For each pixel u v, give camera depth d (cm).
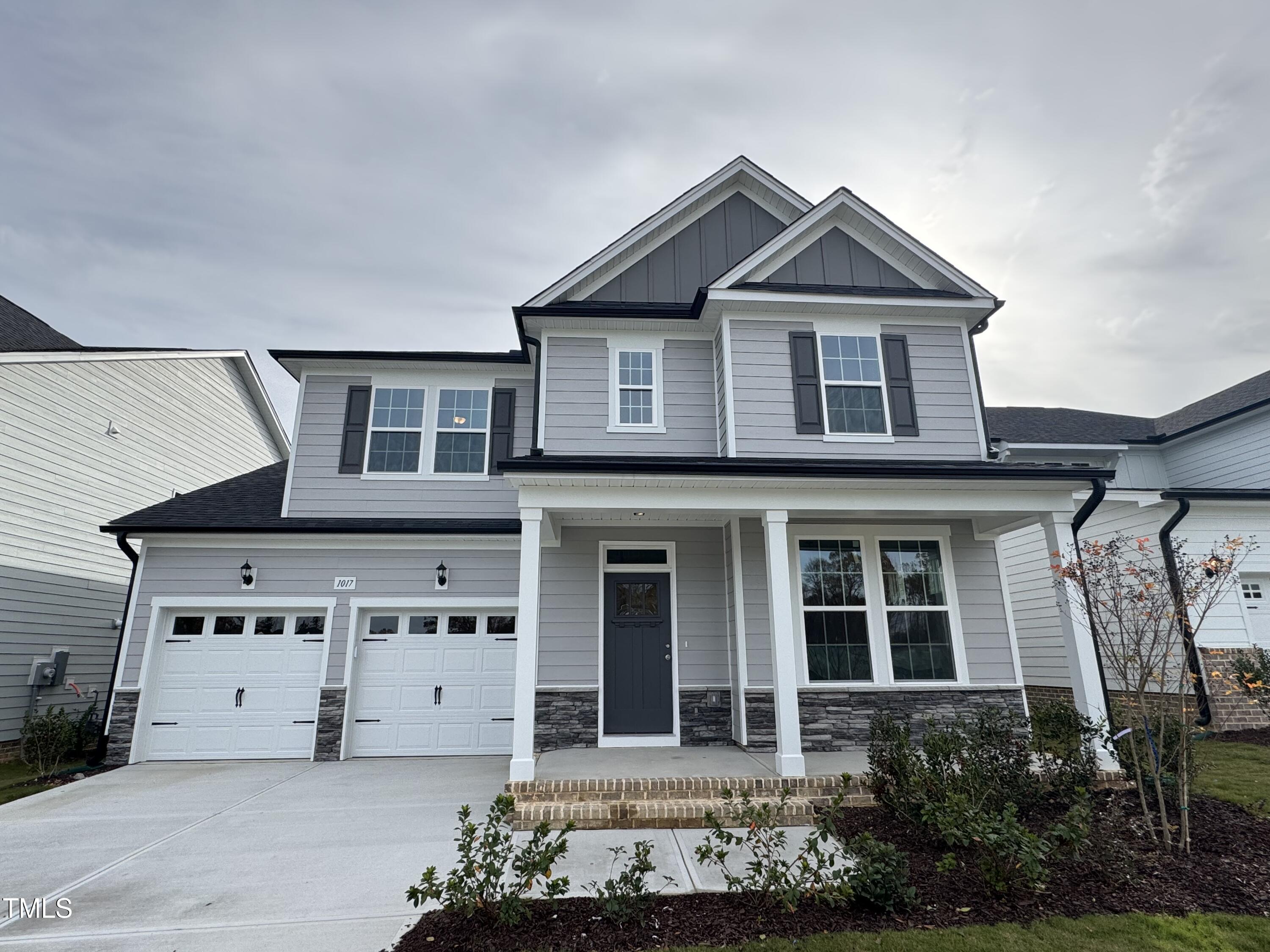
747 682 832
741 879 421
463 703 966
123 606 1237
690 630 895
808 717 830
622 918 390
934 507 743
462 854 436
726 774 664
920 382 931
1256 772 677
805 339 927
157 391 1334
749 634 845
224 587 967
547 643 880
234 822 627
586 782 631
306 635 970
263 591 969
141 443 1287
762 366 912
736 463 700
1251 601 1005
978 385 941
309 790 749
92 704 1027
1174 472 1516
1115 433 1522
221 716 937
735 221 1088
